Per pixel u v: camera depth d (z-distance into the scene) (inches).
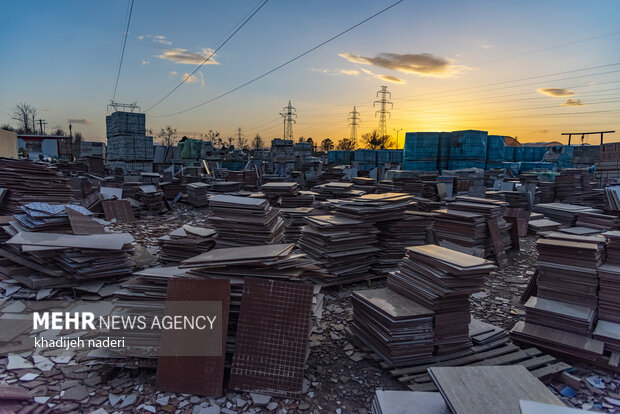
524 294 235.1
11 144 689.6
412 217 273.3
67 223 264.8
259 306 145.9
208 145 1385.3
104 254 230.8
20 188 364.5
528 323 188.1
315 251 258.5
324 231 247.0
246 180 842.2
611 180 642.8
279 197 471.5
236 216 224.2
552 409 83.4
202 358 139.3
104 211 480.7
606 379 155.7
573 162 1138.0
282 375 140.4
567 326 177.0
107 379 144.6
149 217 522.9
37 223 252.4
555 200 598.9
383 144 2738.7
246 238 223.0
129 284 162.4
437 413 112.1
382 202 264.1
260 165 1333.7
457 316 162.6
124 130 919.7
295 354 142.8
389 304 165.8
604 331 170.1
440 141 914.7
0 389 125.1
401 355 154.8
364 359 168.1
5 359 153.7
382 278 277.7
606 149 672.4
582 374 159.6
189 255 262.1
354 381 152.0
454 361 159.2
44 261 229.8
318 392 143.8
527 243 398.6
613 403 140.4
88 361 154.4
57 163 1069.1
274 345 143.1
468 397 105.0
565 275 189.6
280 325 144.7
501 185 702.5
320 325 202.2
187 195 653.3
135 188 593.9
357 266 260.1
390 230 271.1
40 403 128.0
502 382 111.8
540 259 198.2
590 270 181.9
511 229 362.3
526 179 758.5
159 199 568.1
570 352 165.2
